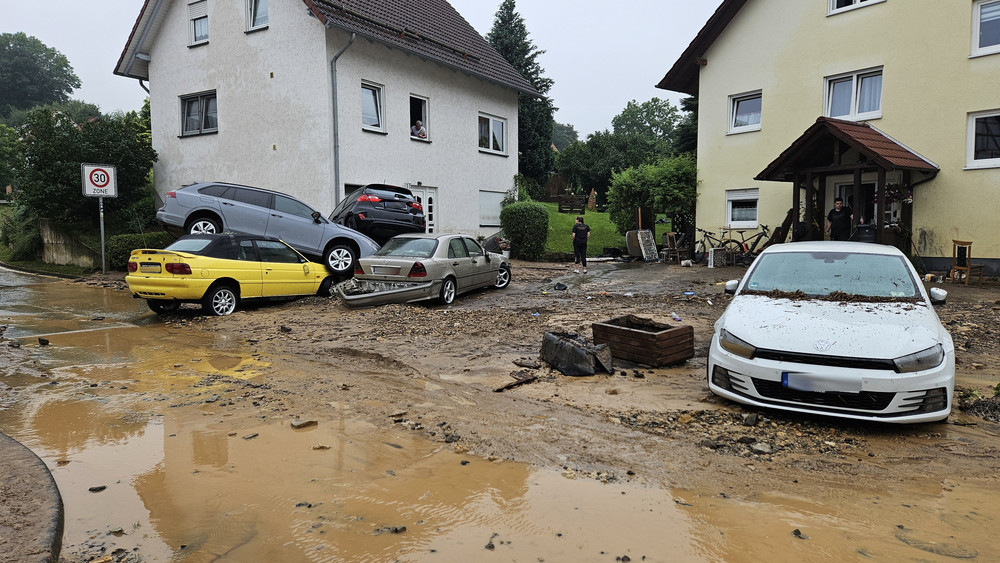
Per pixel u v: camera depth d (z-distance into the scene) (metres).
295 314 11.12
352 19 18.33
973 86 14.48
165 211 13.35
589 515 3.58
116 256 17.41
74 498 3.79
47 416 5.40
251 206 13.58
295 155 18.30
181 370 7.12
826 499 3.80
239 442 4.77
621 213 22.25
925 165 14.64
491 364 7.26
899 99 15.65
